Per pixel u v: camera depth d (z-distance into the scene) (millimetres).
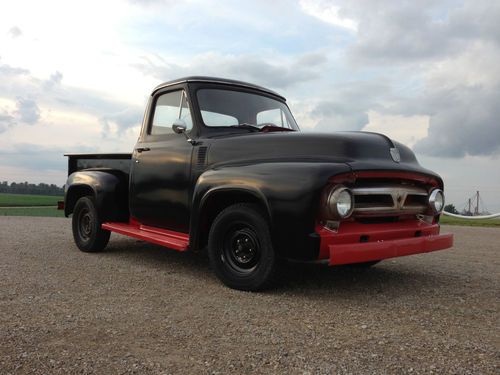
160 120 5453
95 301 3877
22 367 2539
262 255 4047
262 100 5594
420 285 4617
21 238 7938
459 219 14766
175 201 4973
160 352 2781
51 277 4777
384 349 2854
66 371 2498
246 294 4129
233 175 4184
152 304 3805
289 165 3895
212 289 4316
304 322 3373
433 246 4367
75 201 6824
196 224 4516
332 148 4023
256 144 4402
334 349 2848
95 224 6156
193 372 2506
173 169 5000
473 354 2787
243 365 2602
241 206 4199
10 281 4547
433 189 4543
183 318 3439
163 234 5219
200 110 5000
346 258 3658
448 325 3350
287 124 5746
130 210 5730
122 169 6180
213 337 3045
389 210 4105
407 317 3525
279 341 2979
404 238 4211
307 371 2525
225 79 5402
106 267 5359
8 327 3172
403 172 4121
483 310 3750
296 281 4664
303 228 3684
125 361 2637
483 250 7270
